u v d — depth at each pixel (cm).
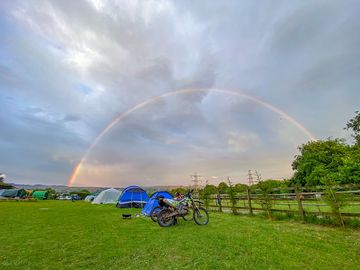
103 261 475
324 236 683
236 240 631
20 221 1107
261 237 670
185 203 969
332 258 468
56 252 544
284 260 456
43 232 802
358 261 448
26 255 522
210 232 759
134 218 1223
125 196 2100
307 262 445
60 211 1694
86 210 1791
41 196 5478
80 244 619
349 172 2780
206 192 1814
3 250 566
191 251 530
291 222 995
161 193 1382
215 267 423
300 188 1067
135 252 534
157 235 727
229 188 1462
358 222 809
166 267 430
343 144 4072
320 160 3862
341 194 862
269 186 1215
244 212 1428
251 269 411
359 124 3809
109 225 960
